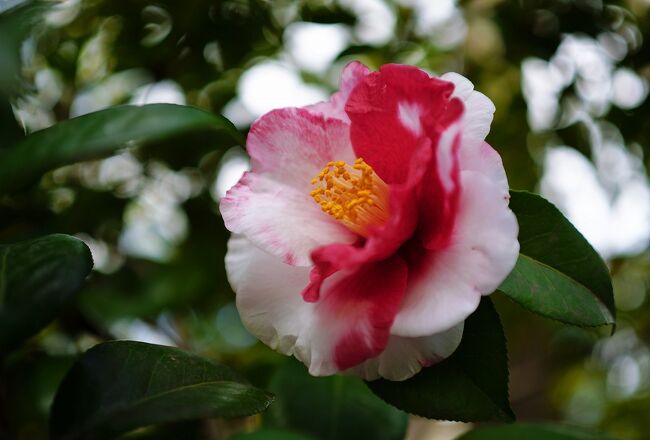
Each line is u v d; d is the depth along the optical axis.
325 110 0.46
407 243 0.44
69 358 0.54
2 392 0.43
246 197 0.45
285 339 0.44
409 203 0.43
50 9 0.45
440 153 0.42
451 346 0.43
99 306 0.59
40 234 0.55
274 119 0.46
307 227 0.45
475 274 0.42
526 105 0.72
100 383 0.42
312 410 0.50
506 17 0.67
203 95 0.64
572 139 0.69
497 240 0.42
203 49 0.62
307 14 0.64
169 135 0.41
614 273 0.88
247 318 0.44
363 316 0.43
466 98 0.44
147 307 0.61
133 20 0.62
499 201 0.42
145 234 0.66
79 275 0.40
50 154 0.41
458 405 0.44
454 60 0.73
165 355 0.43
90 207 0.60
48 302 0.40
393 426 0.50
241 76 0.64
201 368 0.43
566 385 1.32
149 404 0.41
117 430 0.41
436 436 0.76
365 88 0.45
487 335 0.44
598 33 0.66
